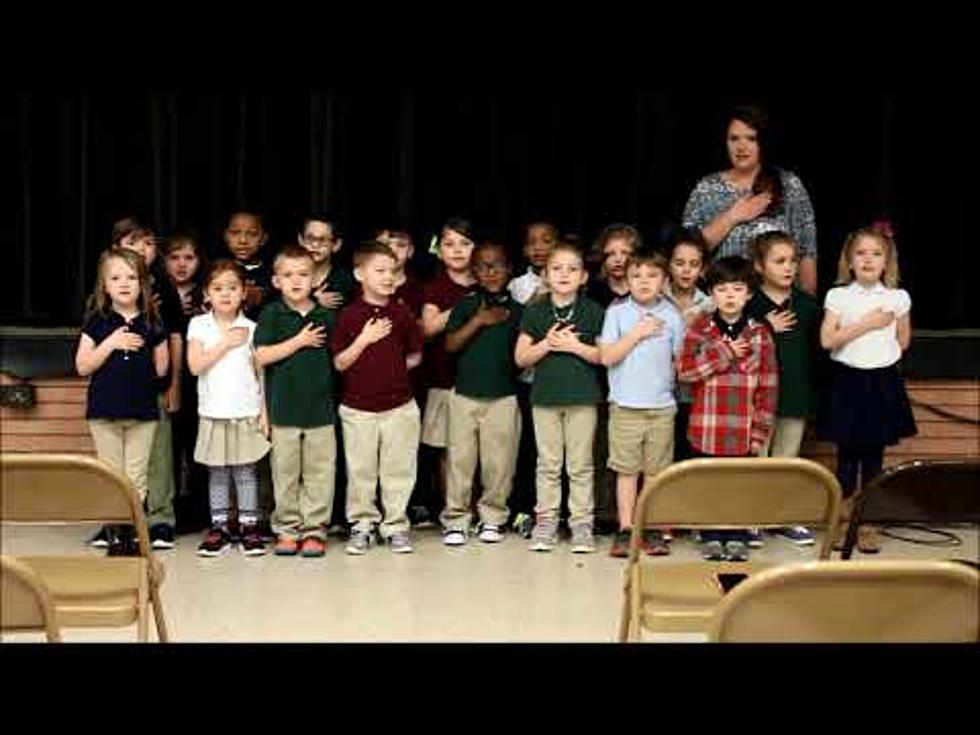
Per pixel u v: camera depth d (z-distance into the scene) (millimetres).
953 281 5070
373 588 3895
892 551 4402
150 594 2820
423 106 5082
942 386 4797
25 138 4941
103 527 4473
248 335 4273
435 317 4461
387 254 4203
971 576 2074
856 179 5117
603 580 3990
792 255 4273
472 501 4699
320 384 4246
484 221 5145
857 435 4340
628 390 4254
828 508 2590
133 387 4203
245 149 5062
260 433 4273
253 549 4238
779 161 5129
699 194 4605
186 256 4500
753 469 2533
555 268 4266
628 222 5168
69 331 4895
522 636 3482
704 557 4242
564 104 5105
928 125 5043
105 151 5000
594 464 4578
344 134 5082
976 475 2539
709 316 4184
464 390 4383
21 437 4801
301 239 4609
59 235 4996
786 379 4375
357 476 4266
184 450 4590
